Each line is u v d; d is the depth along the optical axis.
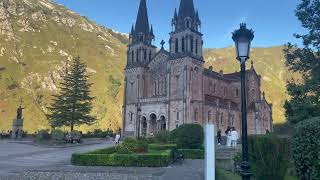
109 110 186.00
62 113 76.19
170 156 25.97
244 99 12.06
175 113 79.88
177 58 81.81
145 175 19.77
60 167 23.52
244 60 12.40
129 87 91.81
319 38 32.94
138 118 87.31
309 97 30.34
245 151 11.64
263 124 99.25
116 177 19.58
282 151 13.93
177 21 84.88
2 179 18.91
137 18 95.88
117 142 52.88
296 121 30.27
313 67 33.22
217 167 18.36
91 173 20.55
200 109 81.06
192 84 80.38
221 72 109.38
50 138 58.94
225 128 89.12
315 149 10.86
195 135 35.09
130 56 94.31
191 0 85.44
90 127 167.12
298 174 11.96
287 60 36.06
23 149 43.66
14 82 192.50
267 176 13.80
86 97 79.44
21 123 71.38
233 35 12.69
